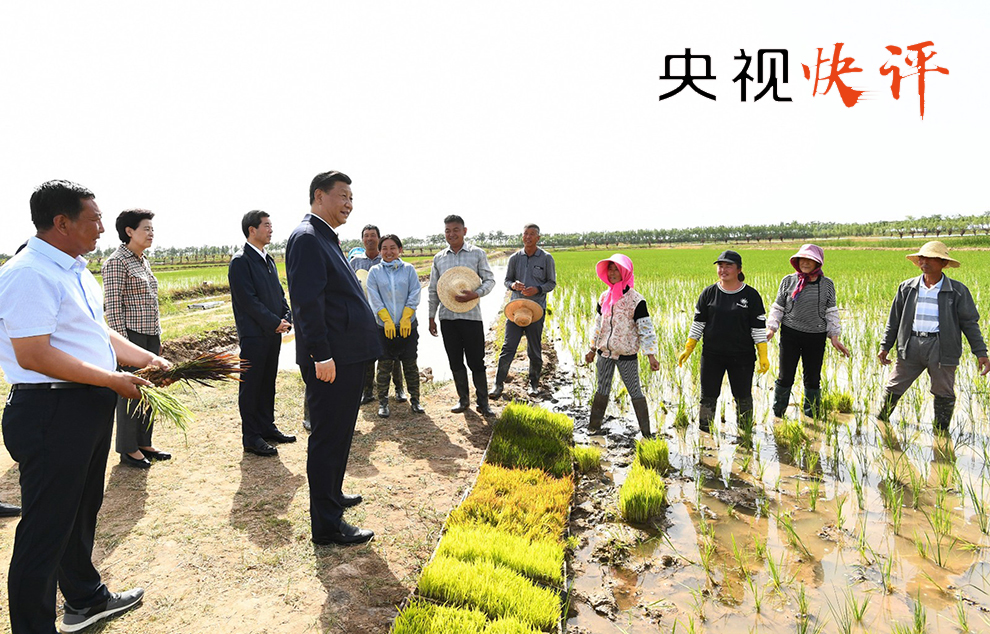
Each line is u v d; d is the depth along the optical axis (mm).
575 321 13992
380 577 3436
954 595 3428
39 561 2533
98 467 2865
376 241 7359
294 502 4379
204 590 3268
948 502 4578
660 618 3281
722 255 6008
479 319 6750
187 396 7336
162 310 18391
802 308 6320
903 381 6211
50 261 2525
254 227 5398
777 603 3396
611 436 6309
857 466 5320
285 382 8078
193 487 4641
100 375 2527
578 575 3715
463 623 2857
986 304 12148
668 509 4602
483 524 3961
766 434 6262
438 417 6684
